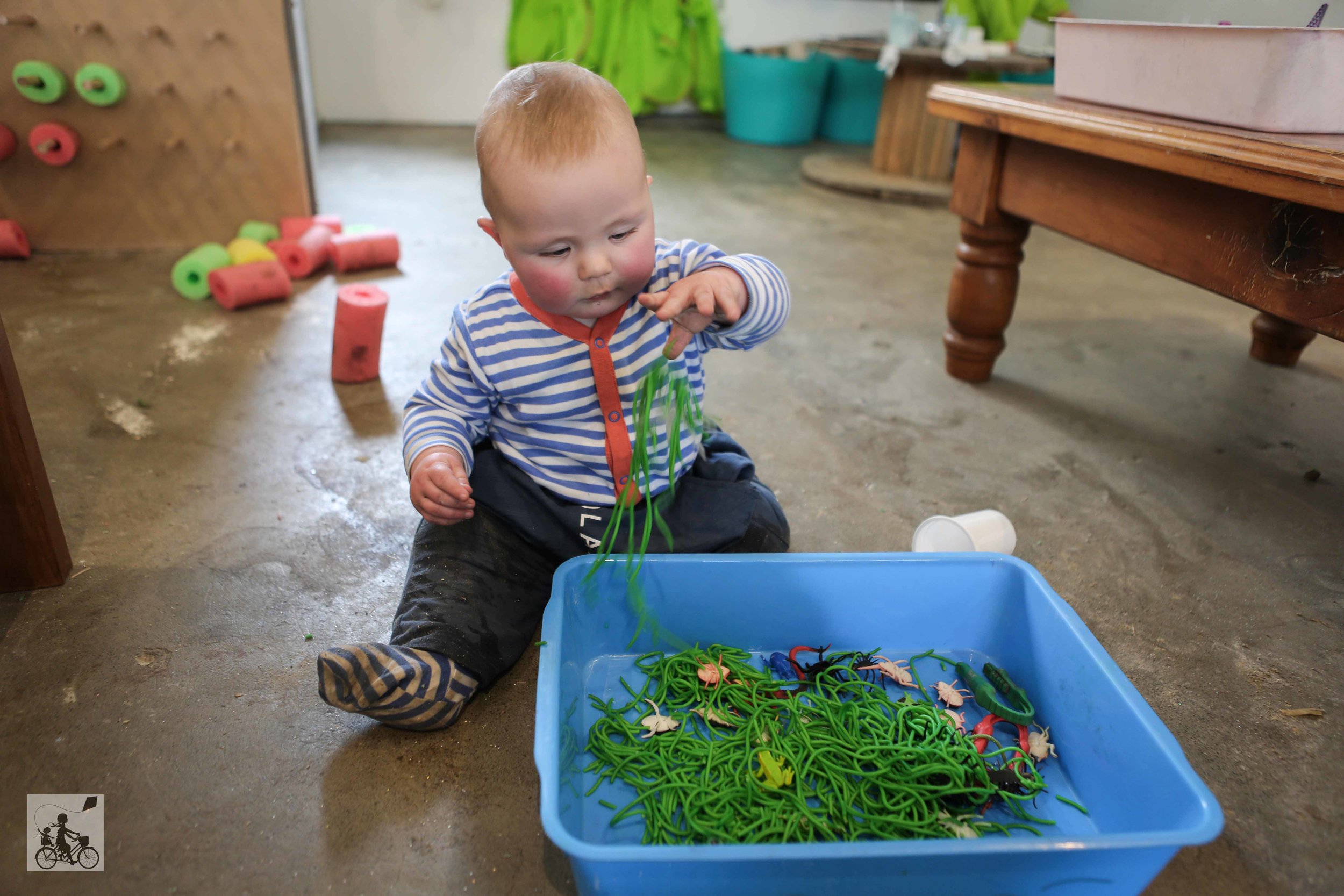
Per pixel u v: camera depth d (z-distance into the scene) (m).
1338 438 1.69
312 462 1.42
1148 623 1.16
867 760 0.88
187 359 1.75
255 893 0.77
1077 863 0.71
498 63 4.14
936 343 2.06
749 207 3.19
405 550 1.22
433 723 0.91
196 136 2.30
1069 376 1.92
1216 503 1.45
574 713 0.94
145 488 1.32
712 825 0.82
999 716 0.95
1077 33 1.46
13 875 0.77
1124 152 1.26
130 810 0.83
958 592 1.05
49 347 1.77
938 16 4.01
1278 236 1.10
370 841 0.82
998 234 1.72
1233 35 1.15
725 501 1.08
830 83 4.49
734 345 1.01
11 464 1.02
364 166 3.34
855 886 0.71
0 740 0.89
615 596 1.01
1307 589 1.24
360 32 3.97
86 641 1.02
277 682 0.99
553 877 0.79
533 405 0.99
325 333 1.91
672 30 4.18
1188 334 2.20
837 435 1.61
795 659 1.05
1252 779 0.93
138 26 2.16
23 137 2.20
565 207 0.78
